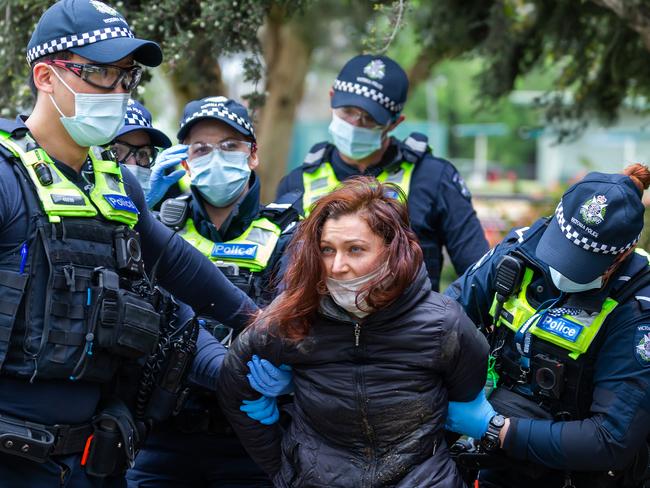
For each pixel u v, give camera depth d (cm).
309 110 2506
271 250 335
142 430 283
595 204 263
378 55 411
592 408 273
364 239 245
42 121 258
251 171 347
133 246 264
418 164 419
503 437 274
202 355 303
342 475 256
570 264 265
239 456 323
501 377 296
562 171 2295
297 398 264
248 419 277
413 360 253
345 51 953
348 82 405
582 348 273
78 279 250
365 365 254
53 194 250
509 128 2827
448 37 548
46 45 253
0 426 243
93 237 256
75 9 254
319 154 434
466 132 2919
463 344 255
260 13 394
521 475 297
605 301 274
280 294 263
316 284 251
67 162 263
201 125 337
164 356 290
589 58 548
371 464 257
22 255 245
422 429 256
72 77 253
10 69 423
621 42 516
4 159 249
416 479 254
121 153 350
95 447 262
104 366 258
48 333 245
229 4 390
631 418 267
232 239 339
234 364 269
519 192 1280
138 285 274
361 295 247
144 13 399
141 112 354
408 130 2334
